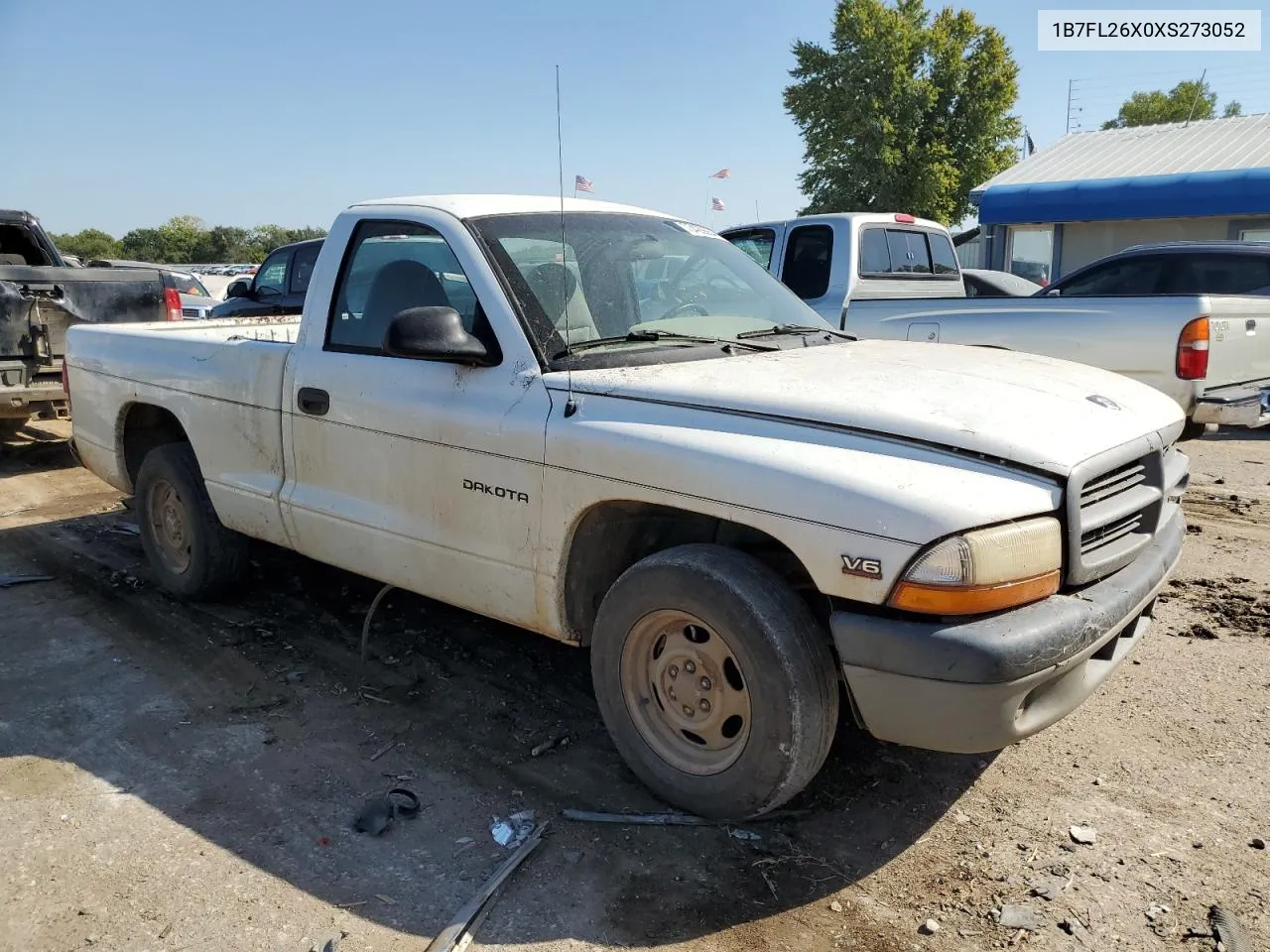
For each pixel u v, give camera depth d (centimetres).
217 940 258
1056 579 271
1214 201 1962
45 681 411
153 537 507
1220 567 543
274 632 460
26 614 484
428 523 363
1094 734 360
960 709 255
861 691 268
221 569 480
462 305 361
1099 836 299
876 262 908
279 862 291
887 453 274
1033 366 357
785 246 903
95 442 543
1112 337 711
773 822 309
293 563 550
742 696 294
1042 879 280
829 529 264
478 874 286
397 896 276
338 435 392
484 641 449
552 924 265
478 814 315
